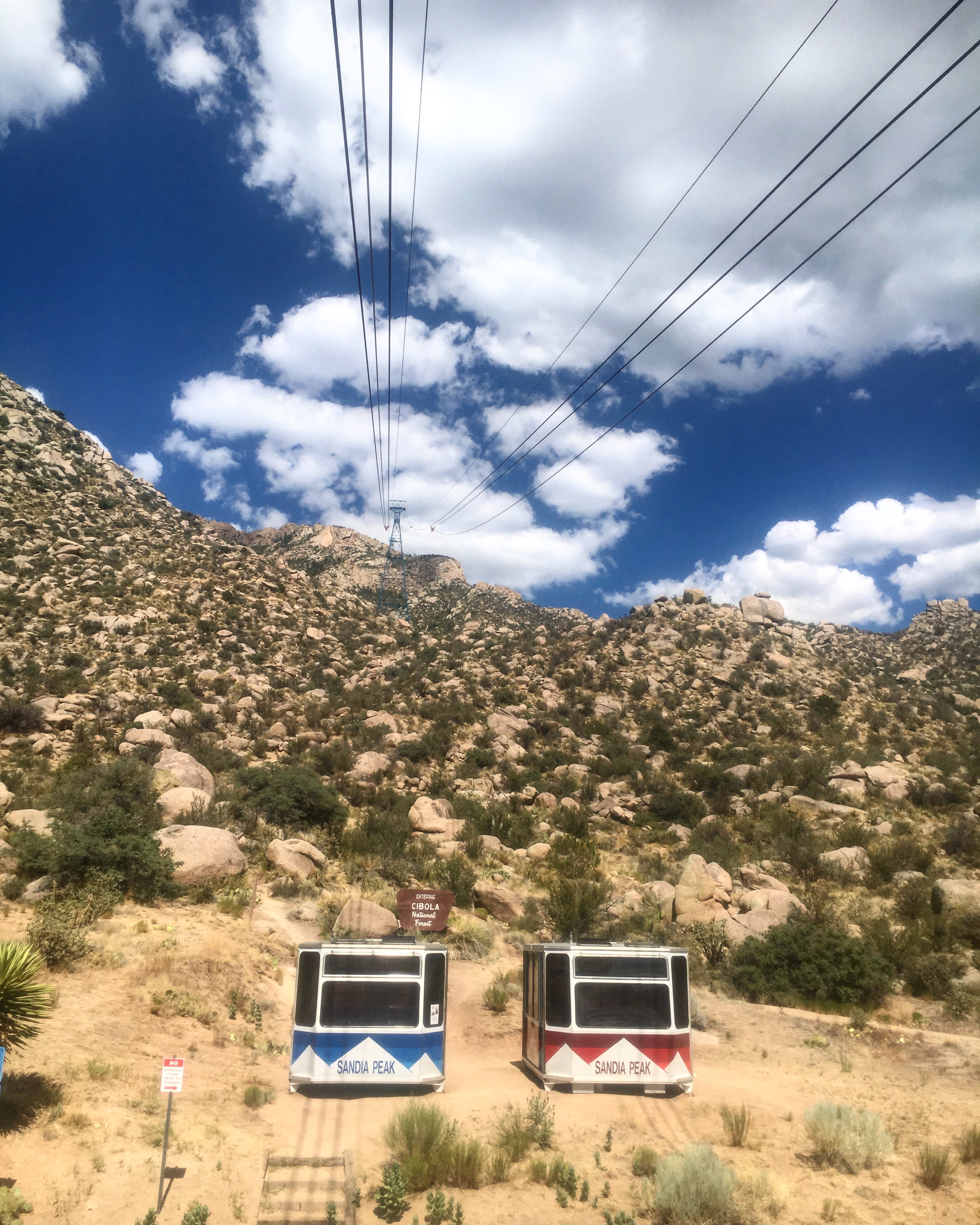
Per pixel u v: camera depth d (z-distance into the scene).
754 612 100.44
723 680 78.38
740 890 33.72
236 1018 18.30
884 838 43.31
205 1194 10.17
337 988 15.42
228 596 85.19
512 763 57.84
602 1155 12.69
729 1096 16.11
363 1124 13.53
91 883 23.03
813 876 38.31
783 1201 11.04
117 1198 9.70
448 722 63.50
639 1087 16.36
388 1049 15.16
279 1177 10.99
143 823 27.34
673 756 59.47
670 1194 10.47
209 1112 13.06
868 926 29.97
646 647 87.38
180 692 55.50
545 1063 16.11
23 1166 9.95
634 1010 16.36
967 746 64.00
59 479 99.19
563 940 29.27
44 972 17.28
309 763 50.00
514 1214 10.50
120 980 17.95
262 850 31.61
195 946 20.91
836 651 107.75
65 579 73.31
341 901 28.58
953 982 25.00
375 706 66.44
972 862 39.59
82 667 56.72
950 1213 10.74
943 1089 17.31
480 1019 22.17
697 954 28.16
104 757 41.69
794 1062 19.39
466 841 39.75
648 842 45.03
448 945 27.27
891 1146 12.77
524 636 100.75
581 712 68.75
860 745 64.25
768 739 65.25
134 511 102.00
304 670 74.00
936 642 115.88
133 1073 13.59
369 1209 10.40
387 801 44.97
